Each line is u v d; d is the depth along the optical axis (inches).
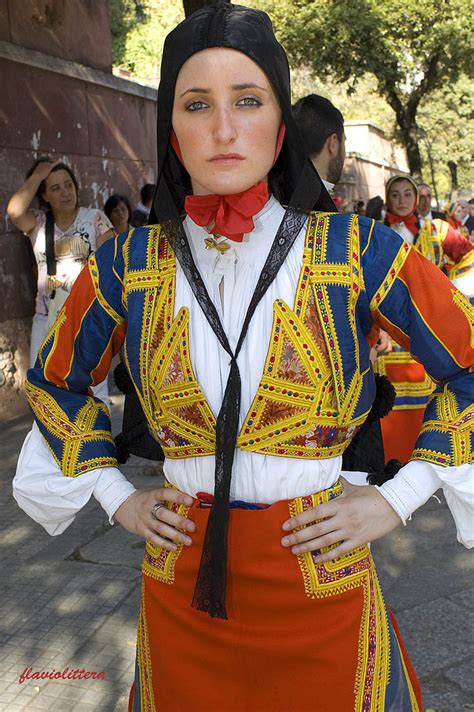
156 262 52.6
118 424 203.0
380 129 975.0
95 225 187.2
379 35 516.7
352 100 1047.6
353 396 50.6
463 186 1408.7
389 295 50.4
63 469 55.5
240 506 50.9
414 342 51.8
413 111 589.6
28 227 188.9
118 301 55.1
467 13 500.7
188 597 52.2
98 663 99.3
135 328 52.6
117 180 299.9
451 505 52.6
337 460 52.5
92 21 278.5
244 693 52.1
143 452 59.8
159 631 53.8
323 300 49.1
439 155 1129.4
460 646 101.2
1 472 175.8
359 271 49.7
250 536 50.1
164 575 53.3
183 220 54.4
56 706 91.1
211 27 47.4
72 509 56.3
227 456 48.9
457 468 49.9
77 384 57.9
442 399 52.5
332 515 49.7
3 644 104.0
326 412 49.8
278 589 50.2
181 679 52.9
